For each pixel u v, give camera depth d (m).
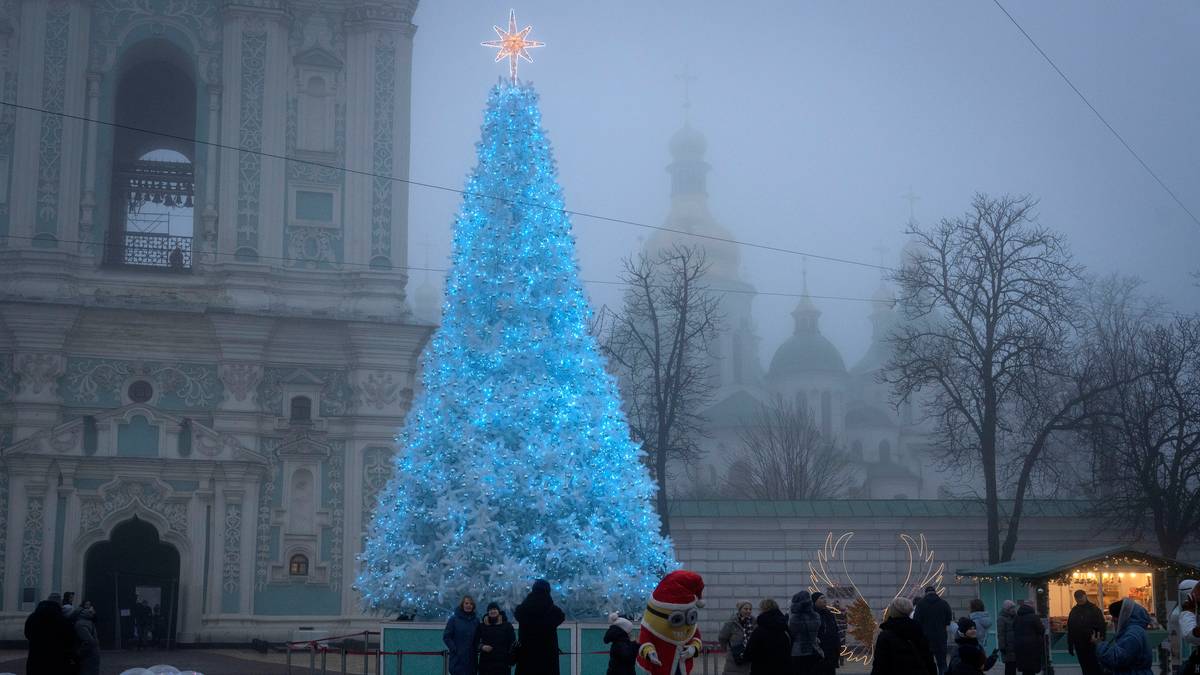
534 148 28.02
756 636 17.80
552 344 26.77
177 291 45.91
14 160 45.31
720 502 43.97
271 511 45.22
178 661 38.38
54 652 19.98
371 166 47.78
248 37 47.62
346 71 48.38
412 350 46.75
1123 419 47.44
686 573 15.82
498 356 26.50
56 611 20.12
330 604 44.94
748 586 43.28
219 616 43.88
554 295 27.30
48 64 46.06
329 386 46.44
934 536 44.44
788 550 43.66
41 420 44.00
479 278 27.12
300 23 48.50
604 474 26.30
